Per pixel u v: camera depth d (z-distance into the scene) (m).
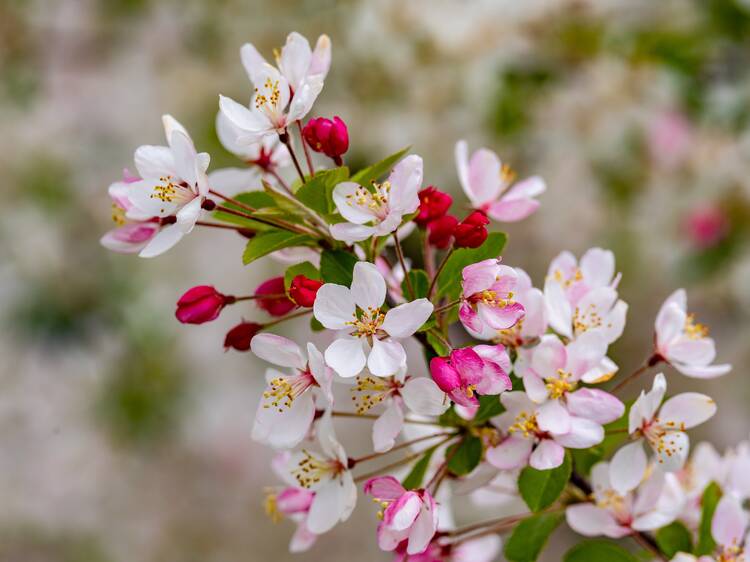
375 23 1.12
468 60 1.11
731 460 0.54
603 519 0.51
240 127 0.49
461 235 0.48
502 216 0.53
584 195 1.20
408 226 0.51
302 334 1.29
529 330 0.48
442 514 0.54
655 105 1.13
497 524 0.52
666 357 0.51
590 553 0.51
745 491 0.54
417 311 0.46
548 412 0.47
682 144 1.13
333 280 0.48
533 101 1.13
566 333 0.49
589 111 1.14
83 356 1.32
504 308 0.46
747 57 1.08
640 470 0.48
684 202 1.14
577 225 1.22
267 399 0.48
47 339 1.31
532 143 1.17
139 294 1.32
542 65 1.11
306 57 0.49
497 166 0.53
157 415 1.30
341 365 0.45
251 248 0.49
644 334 1.19
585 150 1.16
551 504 0.48
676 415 0.48
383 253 0.52
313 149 0.49
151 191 0.48
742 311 1.19
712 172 1.12
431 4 1.12
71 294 1.31
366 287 0.46
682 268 1.13
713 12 1.04
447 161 1.13
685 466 0.54
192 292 0.50
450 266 0.50
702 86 1.09
